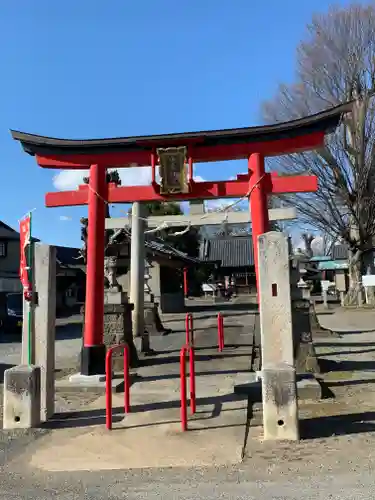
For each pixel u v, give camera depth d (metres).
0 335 22.06
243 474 4.70
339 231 31.02
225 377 9.48
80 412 7.21
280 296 6.22
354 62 26.67
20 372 6.54
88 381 8.79
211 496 4.15
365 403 7.37
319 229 32.56
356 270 31.58
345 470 4.70
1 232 32.19
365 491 4.15
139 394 8.25
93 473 4.89
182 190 9.56
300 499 4.02
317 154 27.27
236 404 7.29
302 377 8.33
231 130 9.25
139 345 12.99
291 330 6.14
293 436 5.70
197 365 11.09
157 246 24.98
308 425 6.27
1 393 8.88
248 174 9.47
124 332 10.77
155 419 6.70
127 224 17.89
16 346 17.70
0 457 5.41
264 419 5.79
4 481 4.71
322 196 29.00
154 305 17.66
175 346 14.57
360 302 31.03
